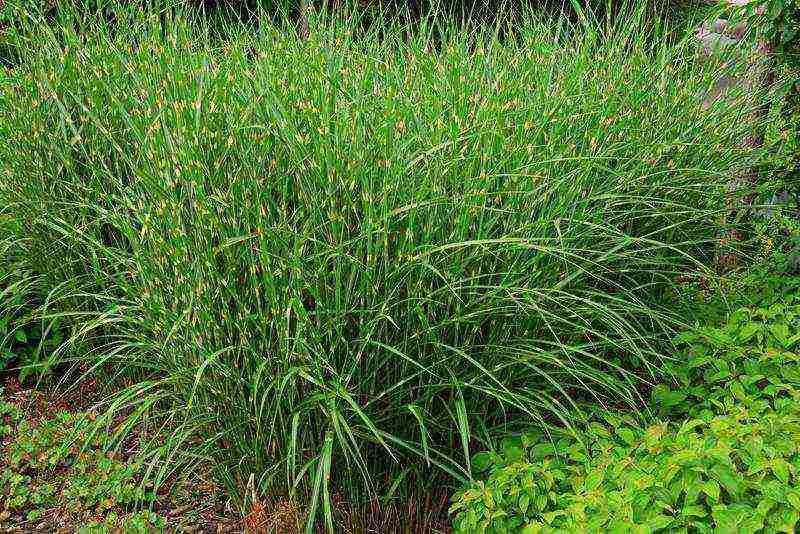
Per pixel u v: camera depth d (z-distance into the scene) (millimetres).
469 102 3672
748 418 2988
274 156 3240
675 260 4398
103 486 3736
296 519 3293
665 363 3717
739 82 4578
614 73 4223
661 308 4156
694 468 2686
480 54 4180
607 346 3852
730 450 2715
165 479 3779
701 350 3701
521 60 4324
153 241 3104
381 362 3121
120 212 3633
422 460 3357
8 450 4047
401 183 3137
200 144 3129
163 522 3520
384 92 3703
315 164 3043
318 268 3012
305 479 3283
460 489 3199
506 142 3432
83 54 4223
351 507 3311
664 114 4246
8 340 4504
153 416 3824
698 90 4465
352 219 3170
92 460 3908
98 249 3762
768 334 3707
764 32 4547
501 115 3443
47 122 4211
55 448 3949
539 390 3393
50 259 4273
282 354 3008
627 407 3805
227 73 3672
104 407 4297
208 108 3316
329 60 3797
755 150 4539
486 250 3129
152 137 3100
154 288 3215
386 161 3074
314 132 3125
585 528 2662
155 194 3068
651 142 4039
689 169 3932
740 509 2543
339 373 3145
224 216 3080
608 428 3574
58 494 3797
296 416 2924
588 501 2738
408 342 3143
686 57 4633
